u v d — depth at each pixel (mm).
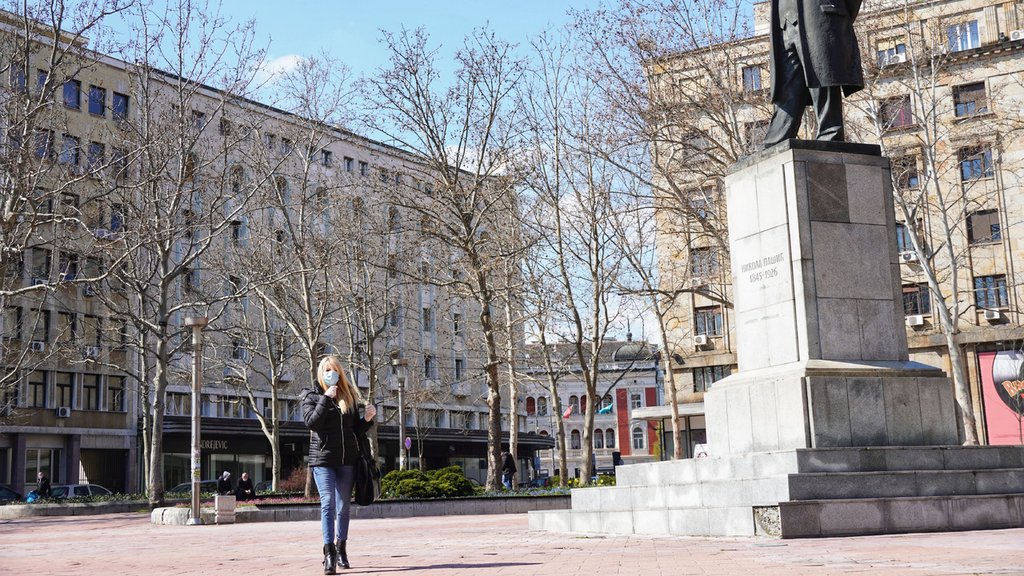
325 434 8352
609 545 10086
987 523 10281
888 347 12070
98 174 35875
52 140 34281
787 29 12938
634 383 97875
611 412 101062
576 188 35719
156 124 34531
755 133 31844
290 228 37062
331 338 59125
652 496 12188
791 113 12984
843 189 12289
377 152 39375
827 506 9797
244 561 10594
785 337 12086
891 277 12281
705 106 31281
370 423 8602
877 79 33906
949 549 7570
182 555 12297
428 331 68625
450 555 9930
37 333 48188
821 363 11492
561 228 36219
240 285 47594
